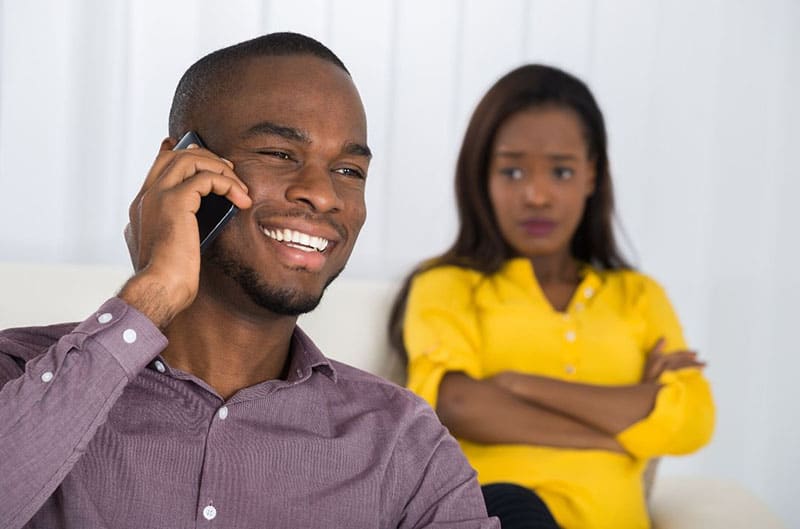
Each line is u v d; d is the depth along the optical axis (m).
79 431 1.34
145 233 1.45
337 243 1.58
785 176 3.93
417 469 1.64
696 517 2.41
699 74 3.84
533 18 3.67
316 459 1.56
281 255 1.54
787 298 3.91
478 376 2.56
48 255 3.18
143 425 1.48
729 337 3.90
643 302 2.71
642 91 3.79
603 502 2.44
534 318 2.60
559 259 2.74
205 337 1.57
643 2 3.77
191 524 1.45
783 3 3.89
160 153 1.53
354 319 2.58
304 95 1.56
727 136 3.88
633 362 2.65
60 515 1.42
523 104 2.70
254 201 1.53
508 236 2.71
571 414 2.46
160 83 3.26
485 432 2.45
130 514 1.43
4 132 3.13
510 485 2.13
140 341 1.38
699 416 2.56
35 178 3.16
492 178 2.71
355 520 1.56
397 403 1.68
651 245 3.83
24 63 3.14
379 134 3.52
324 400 1.62
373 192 3.52
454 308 2.58
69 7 3.17
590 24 3.73
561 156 2.69
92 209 3.21
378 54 3.51
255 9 3.34
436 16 3.55
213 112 1.58
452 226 3.57
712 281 3.89
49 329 1.58
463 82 3.61
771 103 3.90
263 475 1.51
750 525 2.34
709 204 3.87
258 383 1.58
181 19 3.27
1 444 1.31
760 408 3.93
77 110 3.19
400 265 3.53
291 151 1.55
